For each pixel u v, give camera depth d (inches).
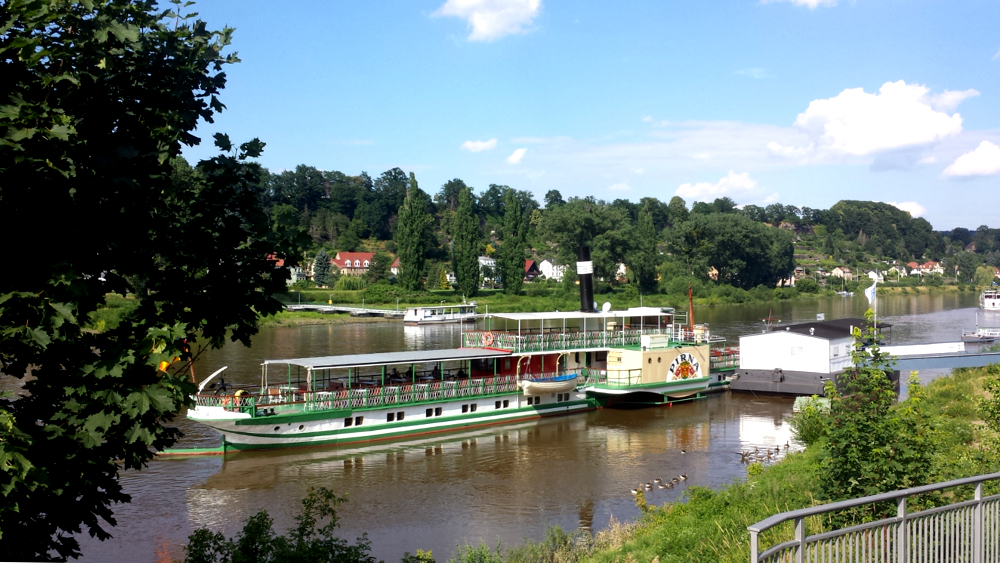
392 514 1151.0
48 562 405.7
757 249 6402.6
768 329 2674.7
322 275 6633.9
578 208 5757.9
